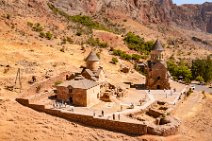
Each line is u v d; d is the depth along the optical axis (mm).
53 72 90125
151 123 63156
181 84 105062
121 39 177875
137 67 124188
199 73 135000
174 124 63500
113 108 71062
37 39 123875
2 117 59000
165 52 198750
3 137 53688
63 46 125562
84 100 70062
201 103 86438
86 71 83812
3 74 80688
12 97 68750
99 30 184500
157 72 94000
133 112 69000
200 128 70562
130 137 58875
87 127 61656
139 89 93625
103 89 81812
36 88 74750
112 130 61031
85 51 124812
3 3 146750
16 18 137750
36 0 170000
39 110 65875
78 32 156250
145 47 180000
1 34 114312
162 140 58375
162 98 84750
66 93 71500
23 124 58594
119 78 102938
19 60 93812
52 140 55500
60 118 63969
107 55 129250
